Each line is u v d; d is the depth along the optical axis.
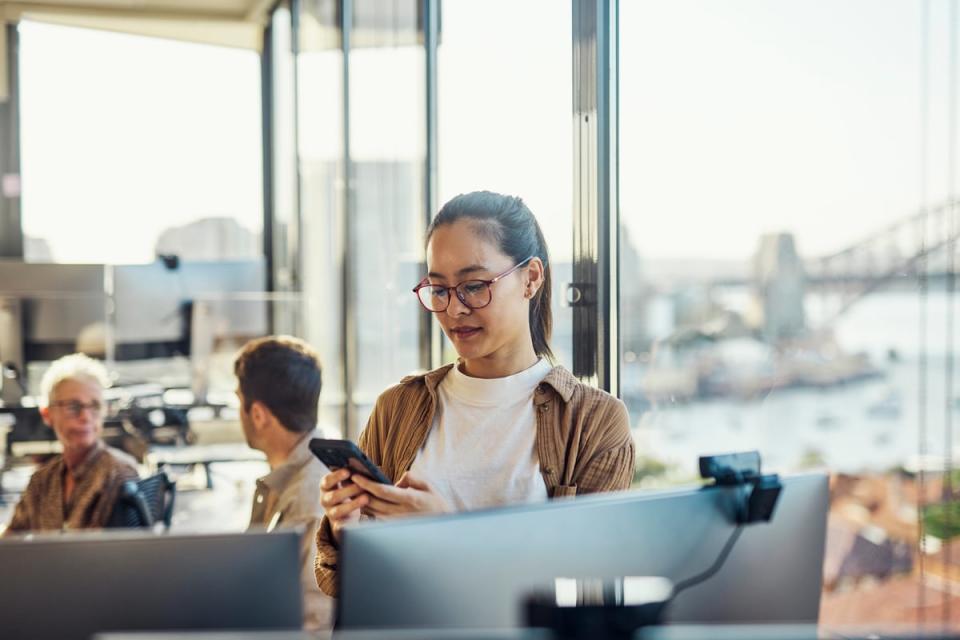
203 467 4.59
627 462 1.69
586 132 2.41
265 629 1.06
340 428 5.14
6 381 4.56
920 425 1.56
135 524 2.79
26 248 7.19
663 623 0.89
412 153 3.96
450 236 1.69
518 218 1.72
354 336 4.85
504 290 1.69
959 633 0.92
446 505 1.59
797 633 0.82
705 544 1.16
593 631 0.85
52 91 7.16
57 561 1.04
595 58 2.37
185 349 4.82
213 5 7.27
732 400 4.52
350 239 4.91
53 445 4.41
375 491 1.57
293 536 1.07
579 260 2.45
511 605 1.06
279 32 7.23
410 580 1.03
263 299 5.00
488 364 1.74
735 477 1.18
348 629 1.01
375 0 4.47
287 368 2.20
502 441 1.70
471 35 3.26
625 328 2.57
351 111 4.93
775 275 3.91
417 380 1.81
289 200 6.87
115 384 4.68
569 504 1.09
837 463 3.46
